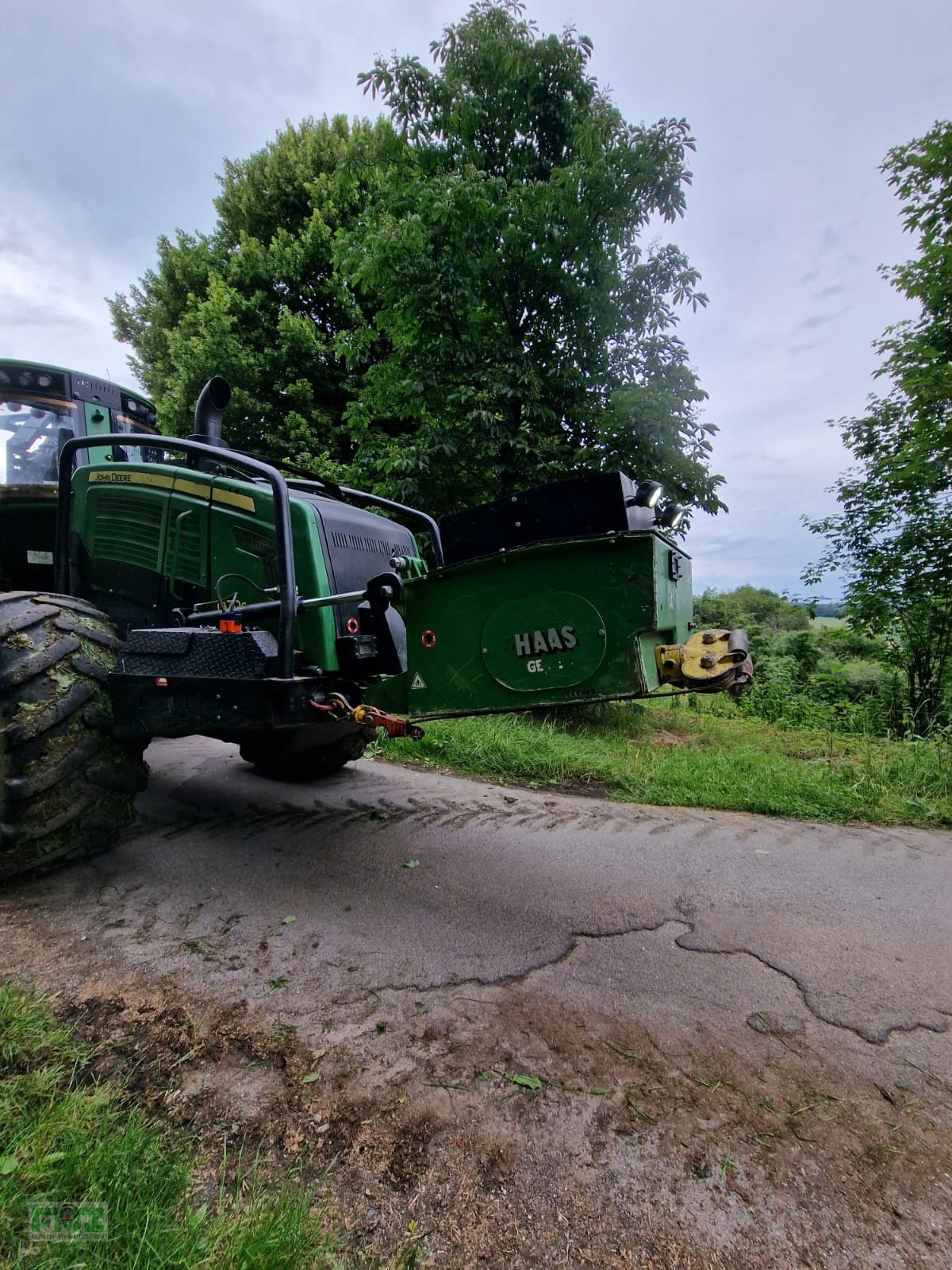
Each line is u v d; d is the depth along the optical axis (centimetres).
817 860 301
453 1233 115
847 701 730
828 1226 119
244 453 264
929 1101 151
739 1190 126
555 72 689
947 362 802
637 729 620
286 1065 155
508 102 691
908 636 786
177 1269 102
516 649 221
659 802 392
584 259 672
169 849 282
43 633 231
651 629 200
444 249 681
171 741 493
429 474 682
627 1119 143
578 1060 161
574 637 212
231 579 276
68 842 236
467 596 229
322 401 1238
